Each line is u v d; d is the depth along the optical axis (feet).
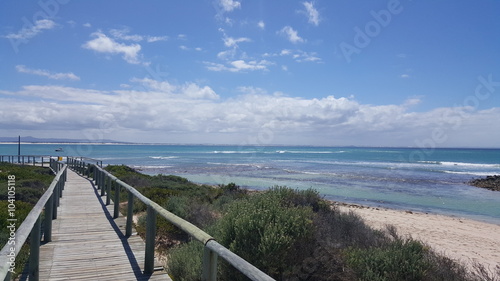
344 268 19.42
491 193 86.43
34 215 12.10
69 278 14.87
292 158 258.78
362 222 27.58
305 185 94.89
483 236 42.98
